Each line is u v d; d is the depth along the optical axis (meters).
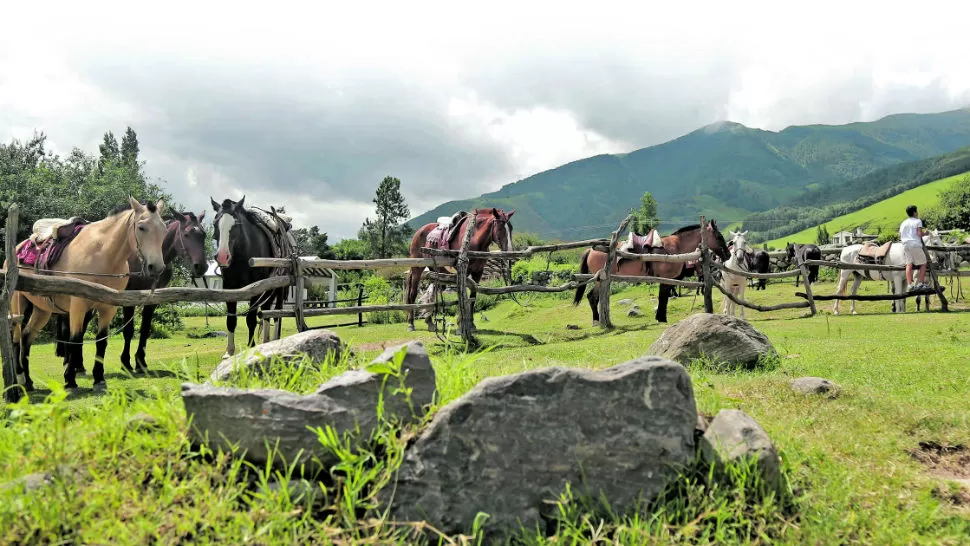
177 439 3.24
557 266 28.05
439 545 2.93
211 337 20.86
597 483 3.19
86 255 7.85
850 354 8.21
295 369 4.07
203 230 10.83
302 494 2.97
